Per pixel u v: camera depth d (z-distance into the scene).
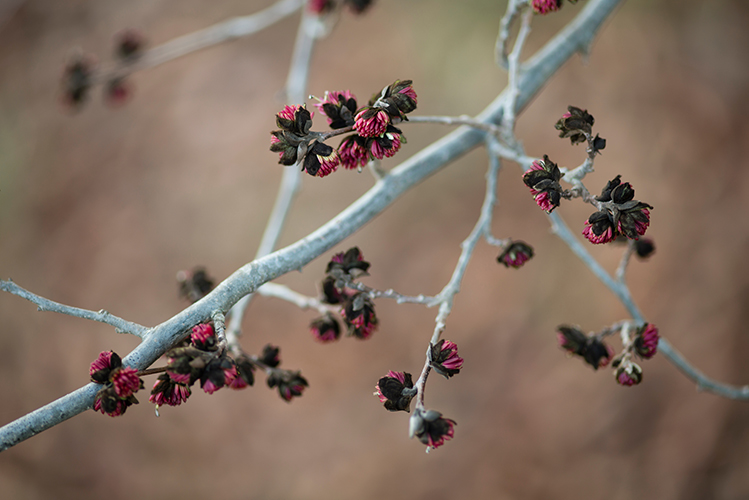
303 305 1.91
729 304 4.89
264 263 1.43
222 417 5.19
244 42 6.54
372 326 1.63
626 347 1.73
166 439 5.14
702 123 5.51
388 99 1.37
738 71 5.62
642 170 5.41
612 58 5.80
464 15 6.04
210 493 4.96
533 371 5.05
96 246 5.87
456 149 1.95
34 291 5.71
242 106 6.28
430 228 5.61
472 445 4.90
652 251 2.12
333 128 1.47
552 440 4.81
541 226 5.41
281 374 1.78
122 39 3.55
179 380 1.18
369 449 4.98
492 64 5.82
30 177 6.13
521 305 5.26
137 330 1.27
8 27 6.68
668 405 4.77
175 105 6.34
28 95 6.43
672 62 5.73
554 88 5.78
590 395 4.89
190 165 6.09
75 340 5.55
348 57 6.19
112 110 6.35
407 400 1.31
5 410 5.31
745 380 4.68
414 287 5.40
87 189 6.09
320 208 5.70
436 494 4.79
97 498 5.00
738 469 4.44
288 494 4.90
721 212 5.22
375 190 1.74
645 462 4.63
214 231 5.83
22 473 5.08
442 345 1.36
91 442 5.18
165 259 5.77
